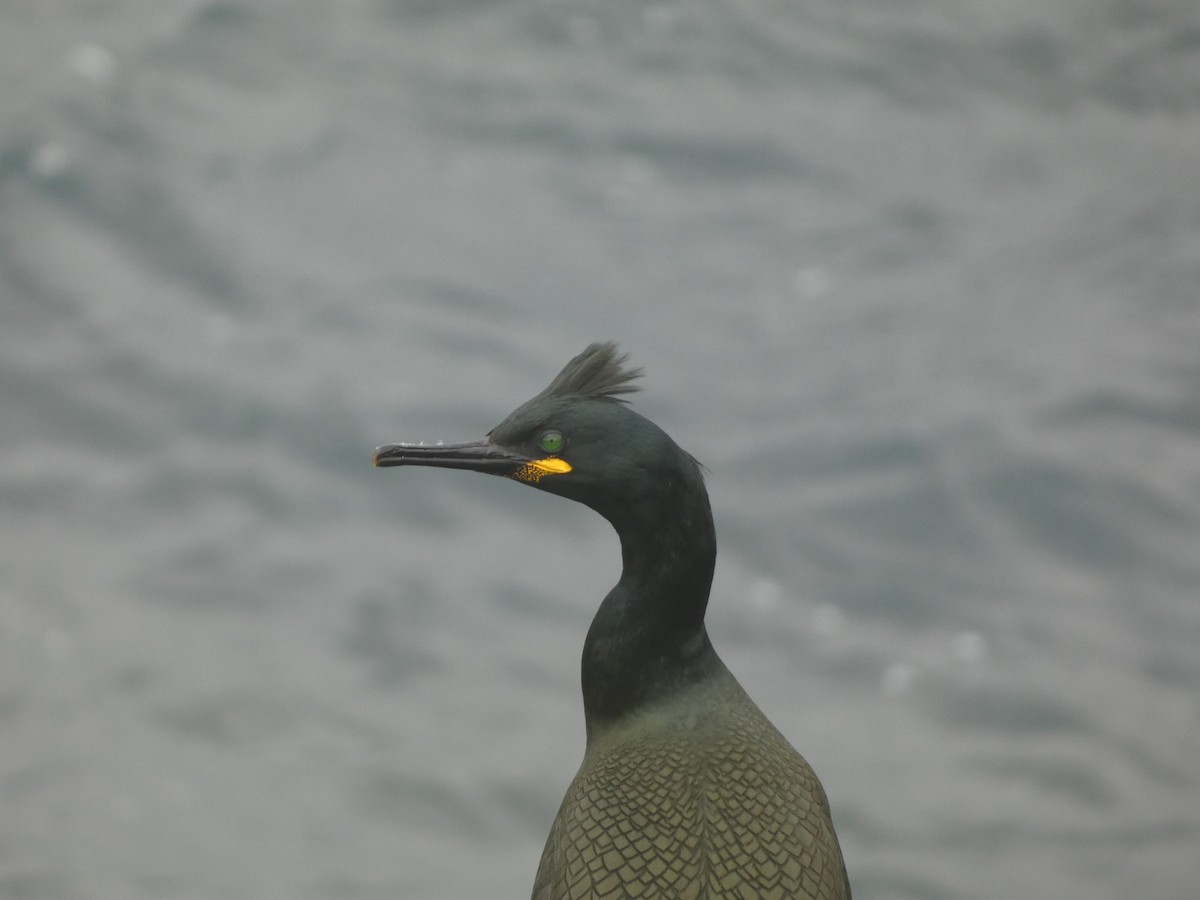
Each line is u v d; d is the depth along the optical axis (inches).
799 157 1086.4
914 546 741.9
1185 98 1187.9
